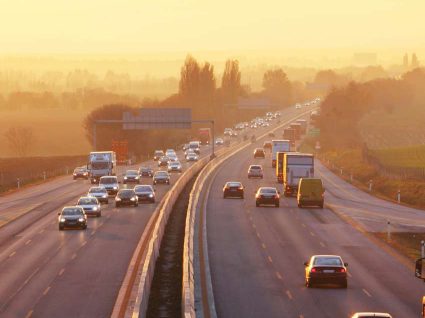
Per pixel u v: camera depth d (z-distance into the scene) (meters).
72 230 185.00
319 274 120.06
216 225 198.50
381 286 122.50
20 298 109.25
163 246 158.62
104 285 117.81
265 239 176.00
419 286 122.44
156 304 104.56
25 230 187.25
